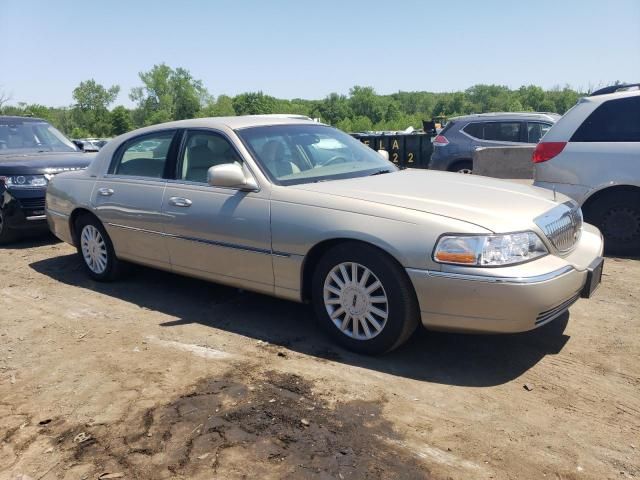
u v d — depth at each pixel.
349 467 2.71
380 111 146.00
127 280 5.83
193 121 4.98
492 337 4.18
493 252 3.36
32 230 7.56
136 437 3.01
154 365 3.85
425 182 4.30
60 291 5.57
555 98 140.75
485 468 2.70
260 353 4.00
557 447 2.86
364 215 3.71
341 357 3.90
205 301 5.13
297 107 141.50
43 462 2.84
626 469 2.69
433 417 3.14
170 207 4.76
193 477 2.68
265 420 3.13
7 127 8.77
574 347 4.00
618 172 6.17
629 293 5.11
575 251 4.00
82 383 3.63
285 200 4.08
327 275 3.94
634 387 3.44
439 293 3.45
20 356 4.09
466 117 12.29
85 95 115.69
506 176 10.08
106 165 5.55
